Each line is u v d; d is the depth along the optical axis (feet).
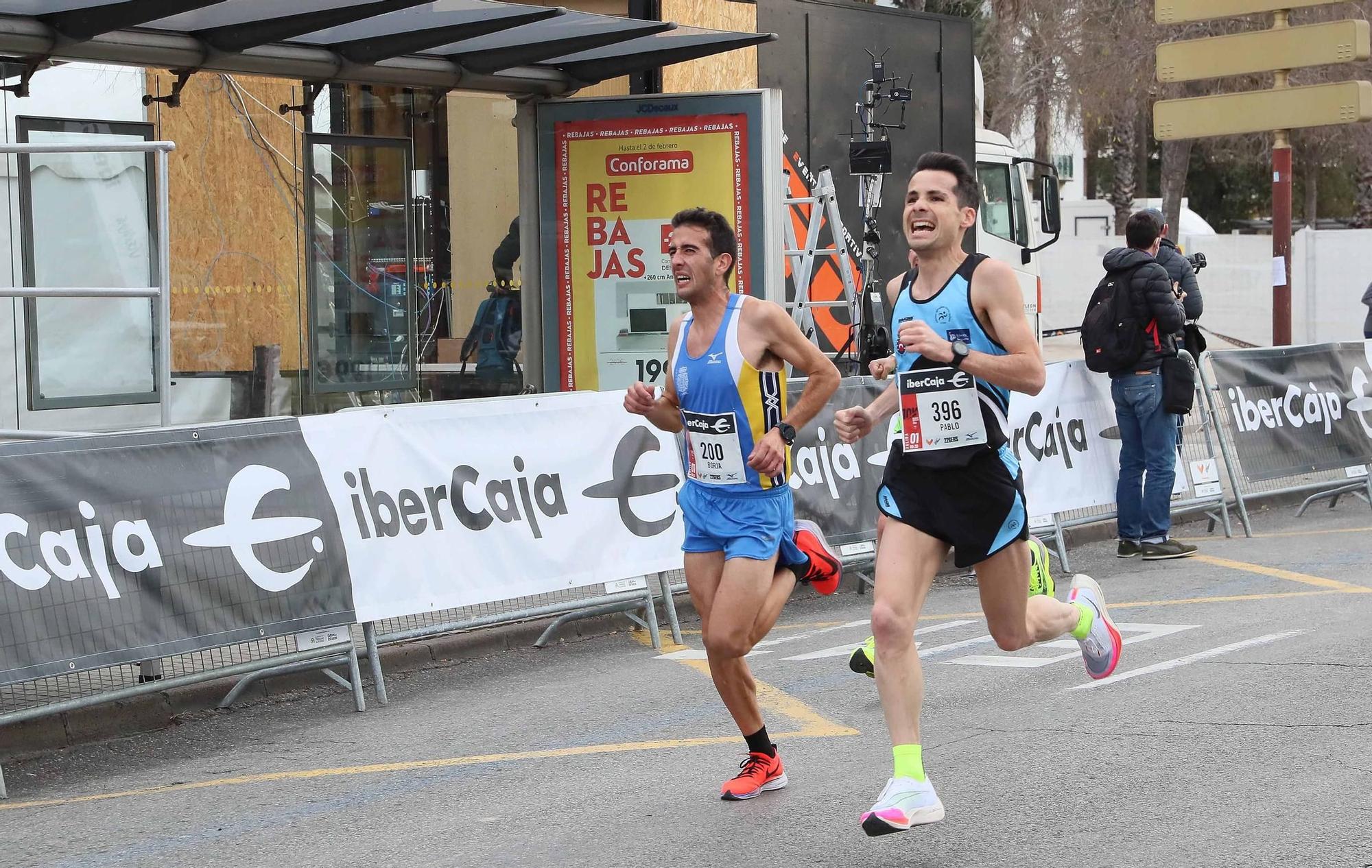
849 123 65.87
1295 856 21.26
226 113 55.88
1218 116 71.15
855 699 32.94
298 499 33.76
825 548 26.22
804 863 22.03
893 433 23.02
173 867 23.70
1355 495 64.75
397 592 35.27
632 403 26.13
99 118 52.90
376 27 45.78
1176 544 51.03
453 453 36.73
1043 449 49.73
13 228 50.96
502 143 60.70
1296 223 247.70
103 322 53.67
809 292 64.59
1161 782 25.18
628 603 40.19
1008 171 83.35
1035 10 150.20
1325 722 28.58
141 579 30.96
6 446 29.37
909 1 132.98
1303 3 68.28
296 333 57.98
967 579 48.98
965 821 23.67
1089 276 156.35
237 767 30.19
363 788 27.91
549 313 55.57
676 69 60.39
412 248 60.23
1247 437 56.90
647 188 54.13
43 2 39.81
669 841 23.47
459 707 34.55
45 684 32.09
